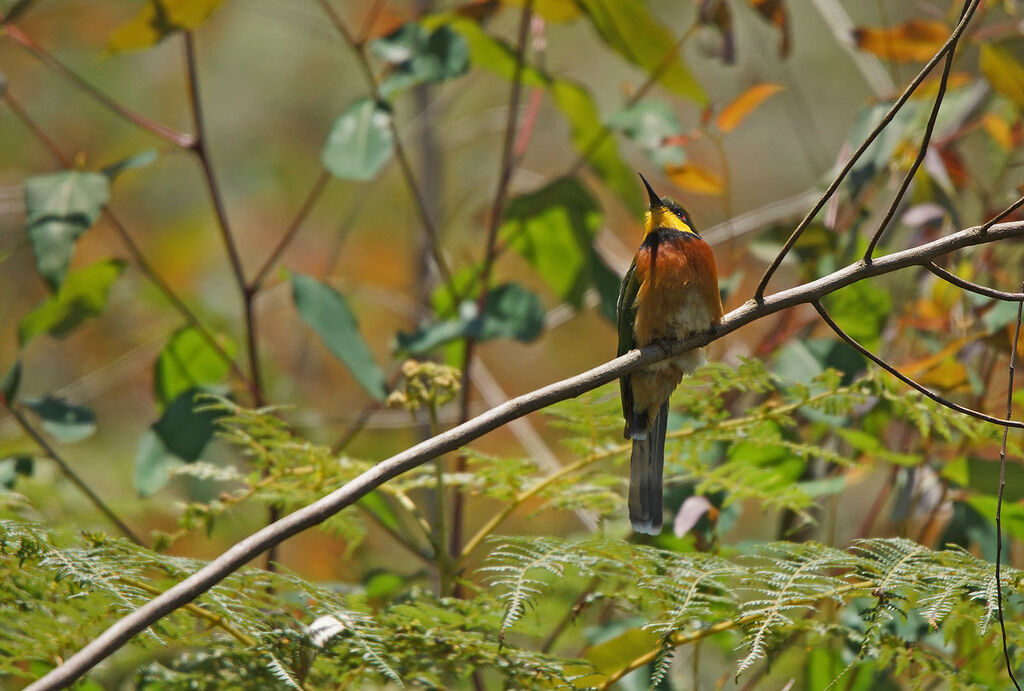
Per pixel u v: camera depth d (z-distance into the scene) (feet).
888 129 32.32
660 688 27.40
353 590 29.45
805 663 28.04
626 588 24.99
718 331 20.68
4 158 65.67
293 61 71.67
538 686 22.08
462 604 23.43
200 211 67.46
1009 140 33.53
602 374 20.93
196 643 22.81
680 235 27.27
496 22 50.83
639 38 35.91
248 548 17.95
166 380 35.12
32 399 30.40
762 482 27.04
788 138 71.00
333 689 23.21
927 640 27.40
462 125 51.39
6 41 61.57
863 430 30.53
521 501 26.68
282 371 52.21
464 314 34.17
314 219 66.69
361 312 60.13
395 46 33.04
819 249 32.78
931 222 31.60
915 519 32.94
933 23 34.04
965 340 28.43
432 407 24.90
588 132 37.96
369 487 18.47
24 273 61.57
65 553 20.61
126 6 65.21
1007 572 20.31
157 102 70.08
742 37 50.03
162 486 29.40
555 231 36.73
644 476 25.72
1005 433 19.56
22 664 25.31
